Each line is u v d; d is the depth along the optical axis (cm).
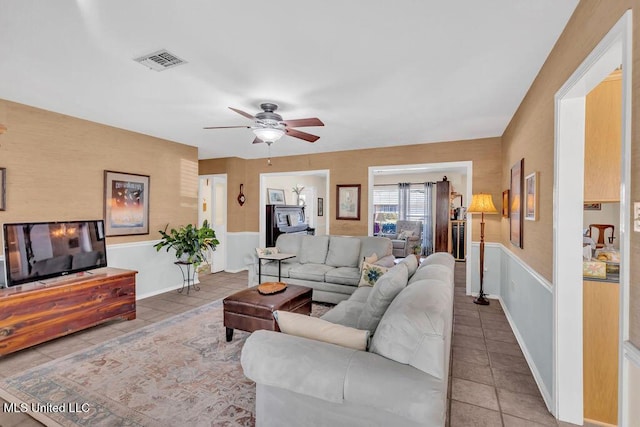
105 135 402
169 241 463
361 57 225
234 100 310
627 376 117
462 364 262
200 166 679
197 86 276
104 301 331
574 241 189
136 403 205
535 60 227
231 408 201
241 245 654
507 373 248
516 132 336
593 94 195
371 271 360
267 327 276
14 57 225
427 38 201
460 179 852
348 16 178
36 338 279
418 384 127
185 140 489
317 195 1015
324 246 482
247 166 660
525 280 281
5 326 261
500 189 453
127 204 428
